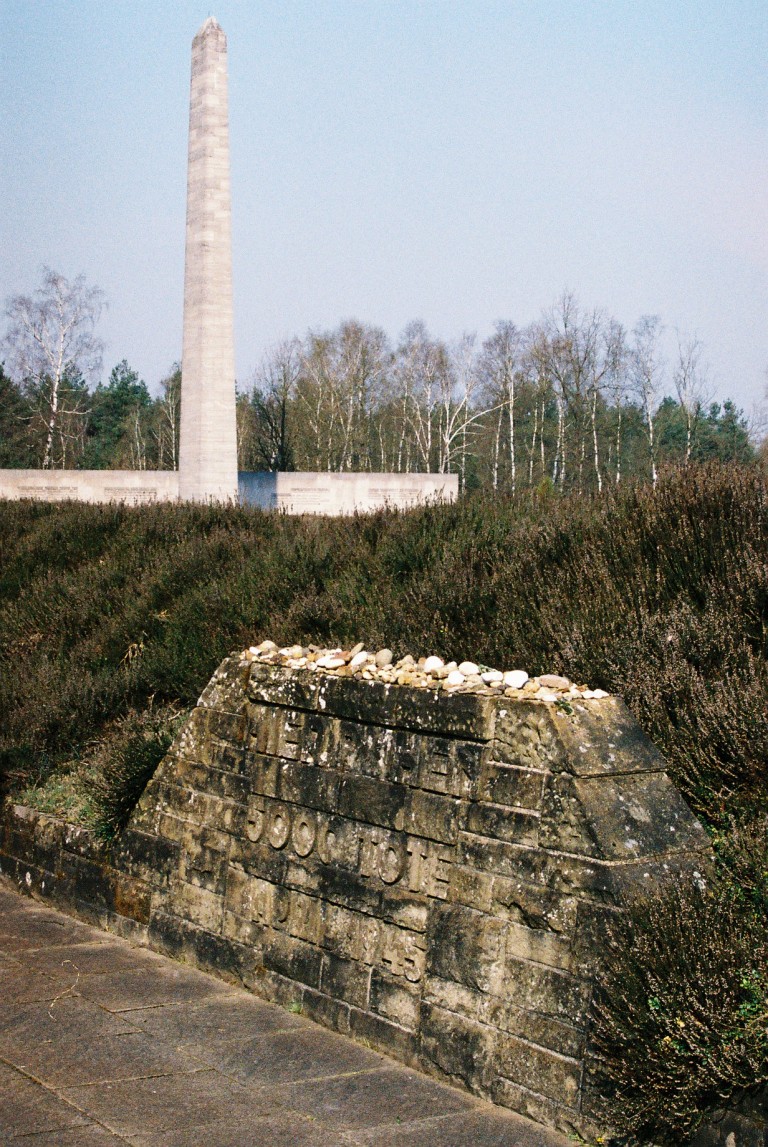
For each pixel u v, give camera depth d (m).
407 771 4.69
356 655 5.45
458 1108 4.09
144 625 9.74
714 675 5.30
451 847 4.46
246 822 5.53
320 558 9.45
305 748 5.24
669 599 6.08
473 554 7.83
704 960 3.63
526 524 8.10
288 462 48.69
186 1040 4.72
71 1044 4.63
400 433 55.75
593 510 7.78
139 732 7.38
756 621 5.60
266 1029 4.89
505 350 51.56
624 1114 3.66
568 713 4.26
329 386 53.72
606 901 3.90
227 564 10.47
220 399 18.00
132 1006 5.13
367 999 4.75
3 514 14.72
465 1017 4.29
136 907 6.18
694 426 45.38
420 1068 4.45
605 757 4.19
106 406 75.94
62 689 8.70
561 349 46.59
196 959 5.74
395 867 4.69
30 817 7.21
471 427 54.78
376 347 55.19
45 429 52.06
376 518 10.32
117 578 11.05
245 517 12.76
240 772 5.62
